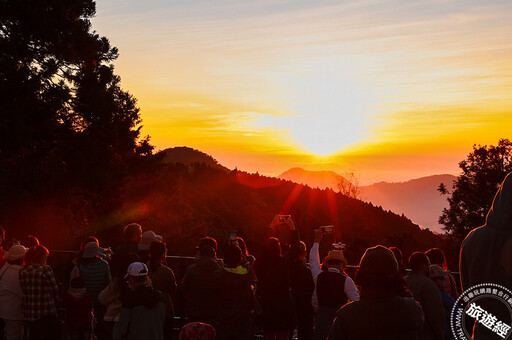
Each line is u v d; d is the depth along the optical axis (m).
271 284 6.98
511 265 2.84
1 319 7.85
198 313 6.91
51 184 31.12
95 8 33.84
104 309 7.90
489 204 58.72
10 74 27.80
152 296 5.86
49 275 7.76
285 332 7.04
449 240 61.12
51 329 7.75
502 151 59.97
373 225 111.44
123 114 34.78
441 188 63.66
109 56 35.19
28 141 29.28
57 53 30.89
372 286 3.25
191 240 43.94
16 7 29.33
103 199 34.91
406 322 3.21
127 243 7.38
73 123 32.91
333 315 6.20
